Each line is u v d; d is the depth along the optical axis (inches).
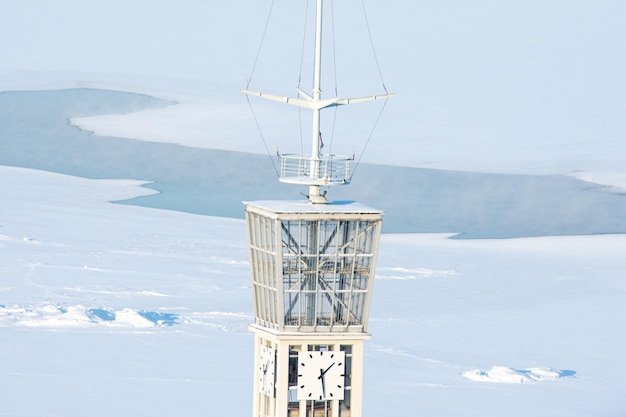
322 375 4958.2
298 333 4921.3
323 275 4911.4
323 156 4980.3
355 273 4918.8
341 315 4975.4
